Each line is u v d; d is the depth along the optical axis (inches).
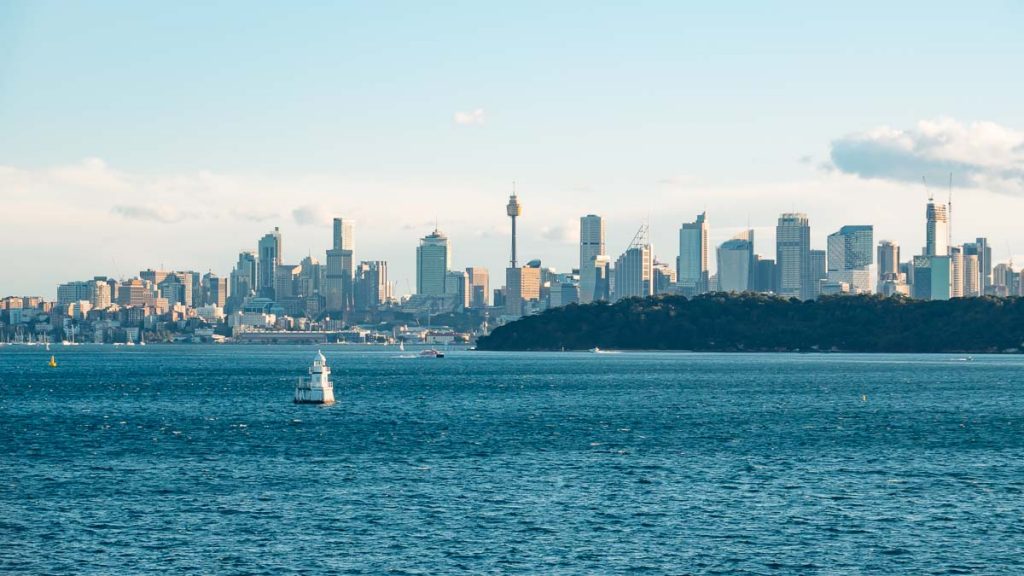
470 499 3705.7
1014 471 4320.9
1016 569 2856.8
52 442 5413.4
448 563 2903.5
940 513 3469.5
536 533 3211.1
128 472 4330.7
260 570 2842.0
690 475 4217.5
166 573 2812.5
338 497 3747.5
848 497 3735.2
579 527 3282.5
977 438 5492.1
